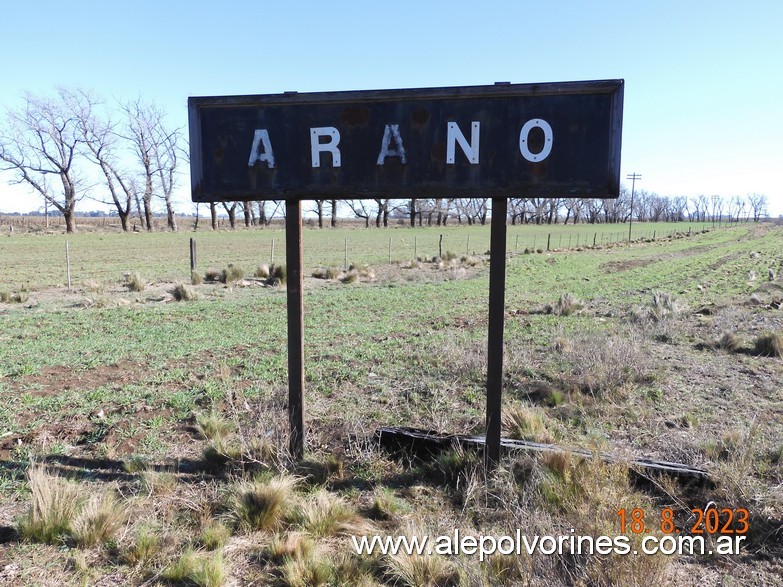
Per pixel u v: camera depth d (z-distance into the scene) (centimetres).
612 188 403
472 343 910
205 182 455
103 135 6412
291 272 457
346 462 466
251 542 351
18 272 2259
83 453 479
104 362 784
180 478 435
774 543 349
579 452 432
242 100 441
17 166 5947
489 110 414
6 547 339
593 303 1452
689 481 410
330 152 437
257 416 564
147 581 311
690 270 2658
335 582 312
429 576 312
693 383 698
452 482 433
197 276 1831
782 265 2923
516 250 4050
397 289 1720
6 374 712
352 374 729
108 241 4525
